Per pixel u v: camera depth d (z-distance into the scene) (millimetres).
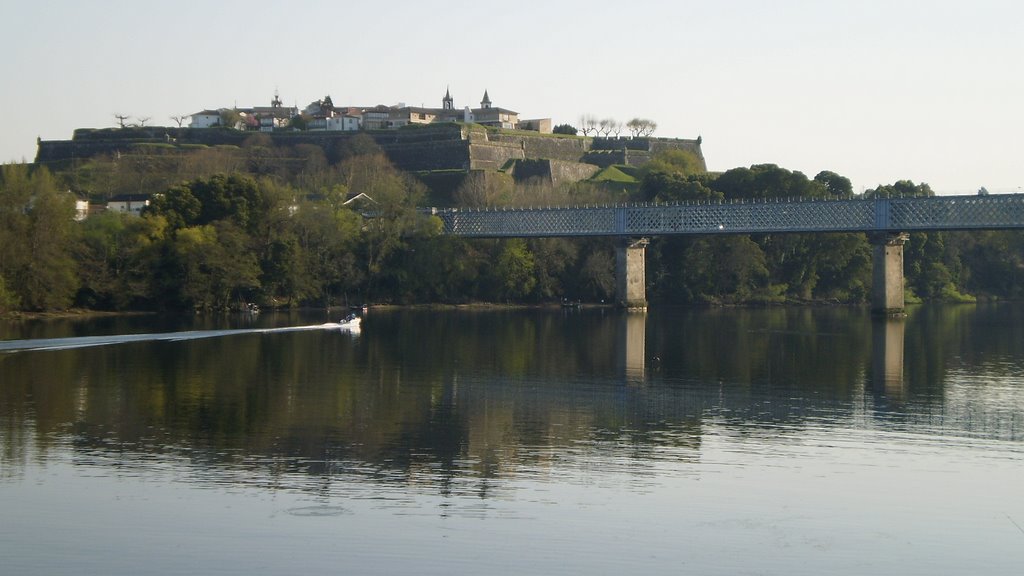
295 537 53938
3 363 114625
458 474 66188
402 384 103875
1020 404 94500
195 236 194125
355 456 70625
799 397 98062
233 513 57438
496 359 127312
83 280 189750
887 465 69812
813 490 63500
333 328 167750
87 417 83250
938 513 59281
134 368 111812
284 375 108812
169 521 56062
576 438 77750
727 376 113062
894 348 145000
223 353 127500
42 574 49219
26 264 179125
